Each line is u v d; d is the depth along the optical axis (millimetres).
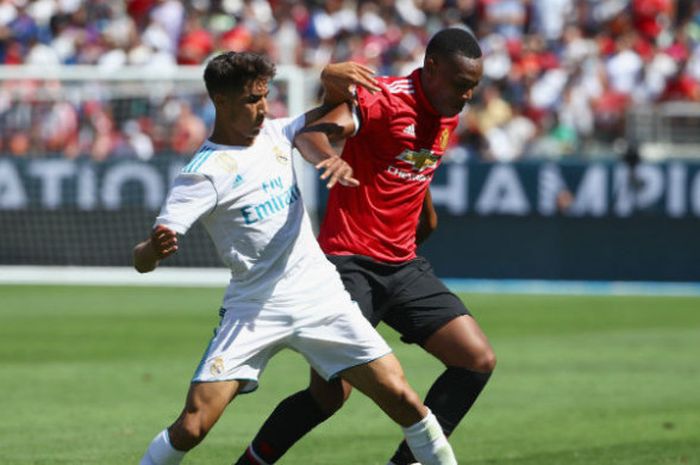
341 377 18188
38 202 59312
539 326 45344
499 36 73062
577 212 60781
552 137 67250
